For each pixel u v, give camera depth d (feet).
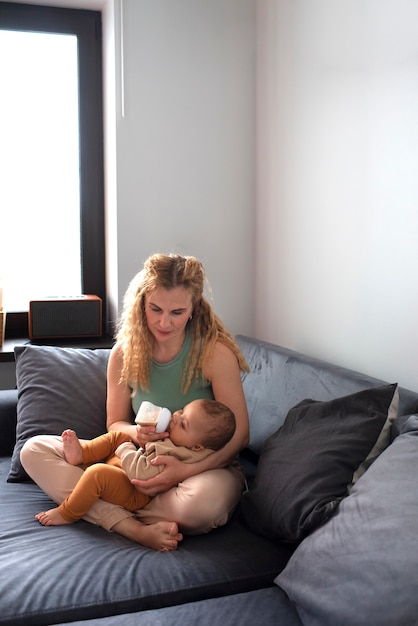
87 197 9.86
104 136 9.66
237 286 9.51
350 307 7.10
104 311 10.09
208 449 5.70
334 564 3.97
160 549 5.05
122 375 6.35
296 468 5.14
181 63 8.90
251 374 7.52
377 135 6.52
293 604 4.25
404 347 6.21
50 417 6.75
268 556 4.96
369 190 6.68
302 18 7.90
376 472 4.41
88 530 5.41
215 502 5.31
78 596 4.37
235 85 9.15
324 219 7.57
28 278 9.91
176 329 5.92
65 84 9.71
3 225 9.72
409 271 6.09
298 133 8.10
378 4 6.41
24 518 5.60
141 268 9.10
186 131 9.04
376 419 5.11
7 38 9.42
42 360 7.22
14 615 4.18
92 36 9.55
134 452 5.67
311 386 6.38
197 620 4.05
